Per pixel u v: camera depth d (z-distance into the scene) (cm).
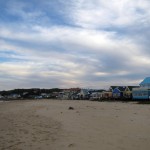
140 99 7725
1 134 1455
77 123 1897
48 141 1248
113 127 1677
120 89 9519
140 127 1672
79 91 14575
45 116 2528
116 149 1070
